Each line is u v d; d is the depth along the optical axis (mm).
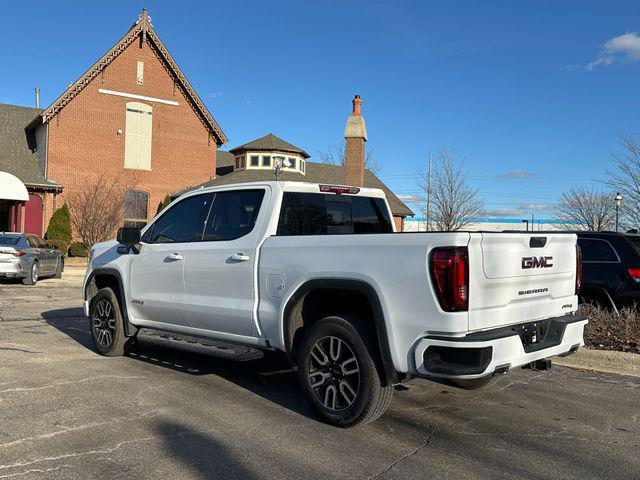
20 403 4988
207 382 5859
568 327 4746
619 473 3791
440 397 5492
